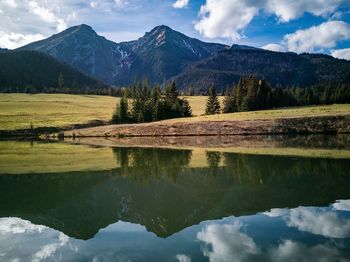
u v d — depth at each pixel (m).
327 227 14.31
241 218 16.14
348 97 124.75
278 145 51.62
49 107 137.50
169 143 63.88
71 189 24.52
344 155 37.75
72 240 13.82
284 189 22.30
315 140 58.41
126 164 36.69
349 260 11.07
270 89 117.31
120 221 16.55
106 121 108.62
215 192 22.42
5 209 19.23
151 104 109.62
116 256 11.97
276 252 11.82
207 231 14.40
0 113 116.81
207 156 41.66
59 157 43.81
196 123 83.38
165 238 13.74
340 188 22.08
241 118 84.31
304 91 132.75
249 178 26.77
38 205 20.08
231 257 11.51
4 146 62.50
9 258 11.99
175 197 21.48
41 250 12.72
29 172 32.25
